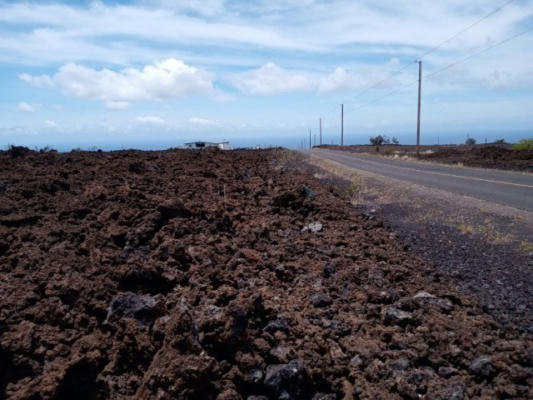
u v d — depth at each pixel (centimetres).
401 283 514
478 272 582
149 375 271
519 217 946
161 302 349
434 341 356
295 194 913
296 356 324
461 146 5944
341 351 339
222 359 309
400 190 1438
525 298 483
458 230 855
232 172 1241
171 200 640
